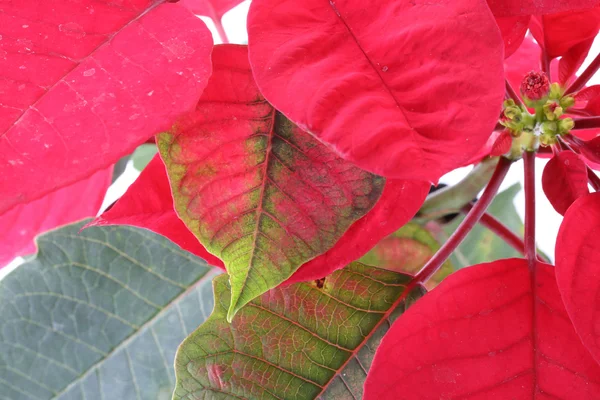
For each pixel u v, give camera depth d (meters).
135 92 0.31
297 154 0.35
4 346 0.52
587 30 0.46
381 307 0.43
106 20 0.33
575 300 0.37
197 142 0.35
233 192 0.36
